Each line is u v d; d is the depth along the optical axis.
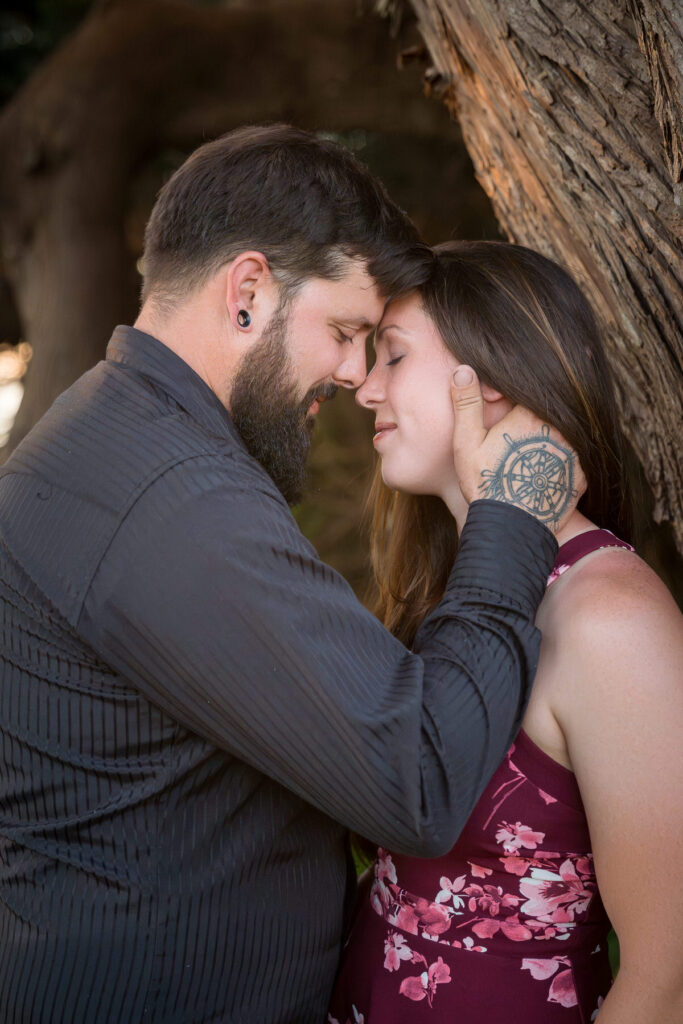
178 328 1.38
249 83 5.53
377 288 1.41
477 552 1.25
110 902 1.22
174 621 1.16
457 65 1.86
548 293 1.43
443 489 1.50
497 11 1.52
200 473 1.22
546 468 1.34
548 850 1.27
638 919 1.13
